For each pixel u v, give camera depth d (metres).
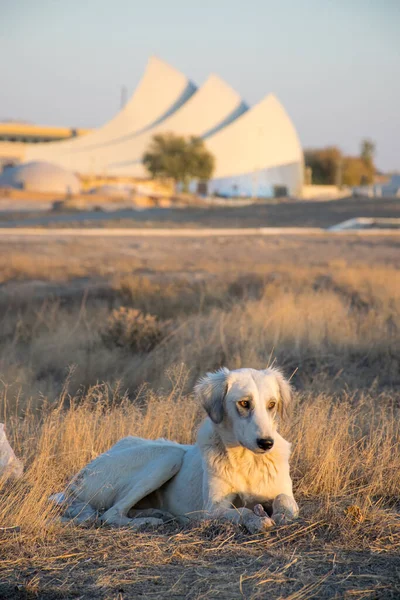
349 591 4.39
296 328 14.01
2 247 39.56
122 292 19.77
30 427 8.68
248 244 46.16
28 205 108.94
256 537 5.24
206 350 12.62
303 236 55.47
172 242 47.16
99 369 11.84
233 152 171.00
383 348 13.38
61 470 7.23
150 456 6.14
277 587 4.49
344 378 11.60
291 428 7.84
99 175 157.12
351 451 7.37
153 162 146.12
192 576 4.66
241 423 5.29
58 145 178.50
